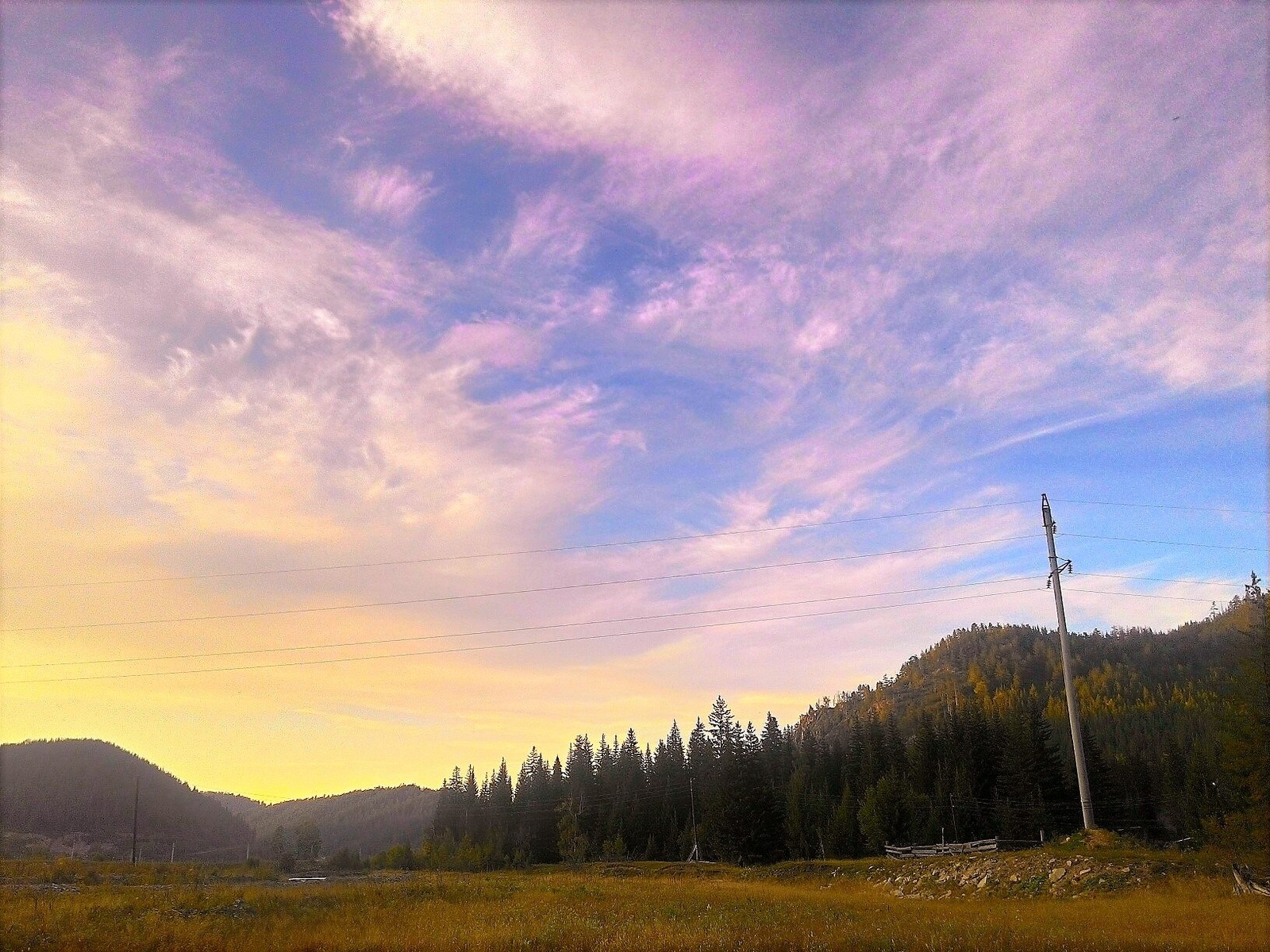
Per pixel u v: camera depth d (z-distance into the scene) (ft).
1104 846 126.82
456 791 515.09
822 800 335.06
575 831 348.18
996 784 314.14
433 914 95.25
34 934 71.61
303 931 79.56
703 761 421.18
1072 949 63.72
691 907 105.50
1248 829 114.21
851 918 90.68
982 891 120.78
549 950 69.15
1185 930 73.00
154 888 117.19
